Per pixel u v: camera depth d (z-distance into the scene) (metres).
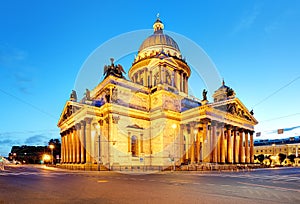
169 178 30.92
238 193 17.06
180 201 13.77
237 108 75.81
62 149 83.88
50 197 15.19
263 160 154.75
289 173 45.62
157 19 93.25
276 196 15.88
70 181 26.06
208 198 14.77
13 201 13.91
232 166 66.44
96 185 21.91
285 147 156.00
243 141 78.12
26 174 39.59
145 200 14.07
